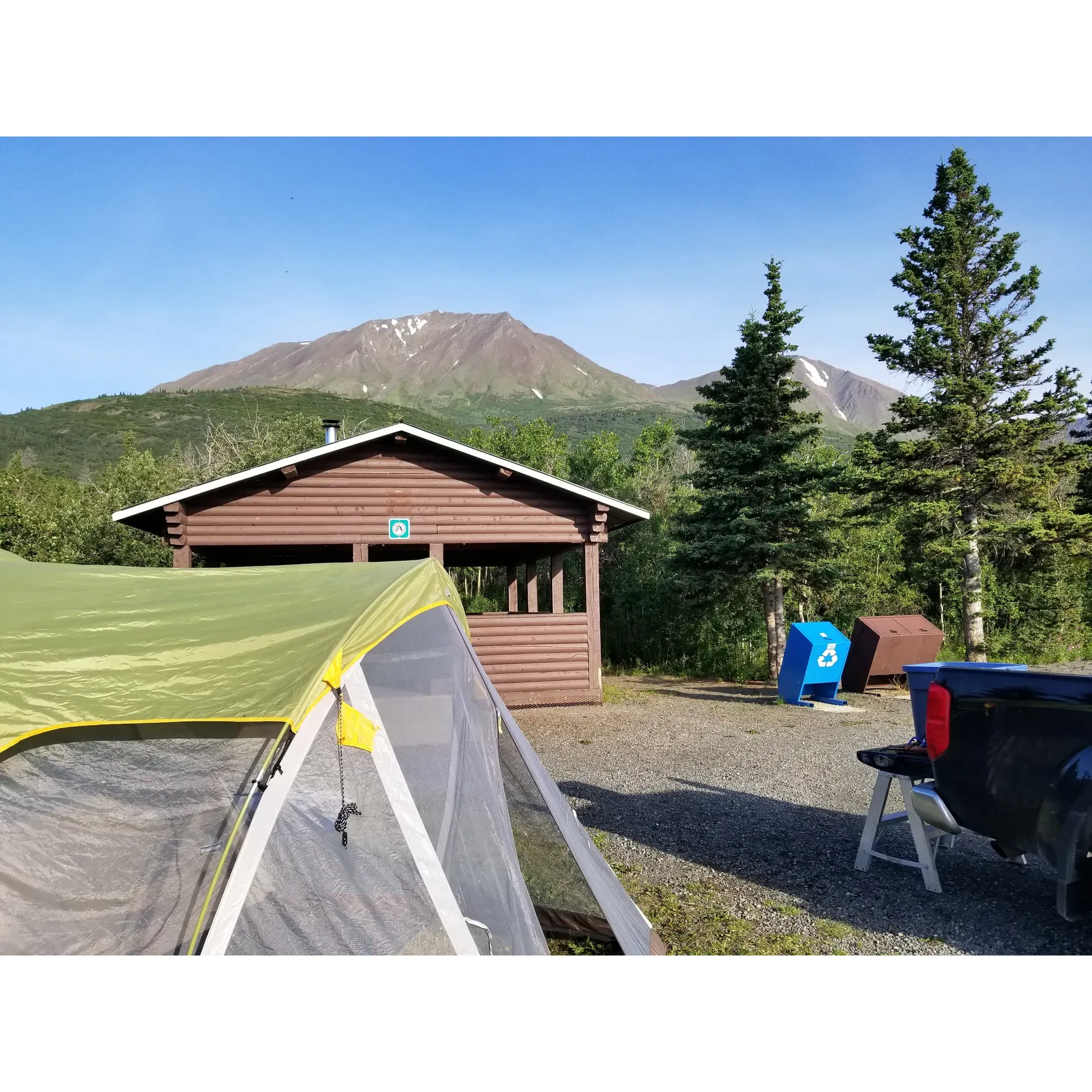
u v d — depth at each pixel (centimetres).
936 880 454
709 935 404
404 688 353
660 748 895
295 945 294
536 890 409
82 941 281
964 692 407
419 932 312
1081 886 360
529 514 1242
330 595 356
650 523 2217
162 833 288
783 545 1469
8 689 302
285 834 303
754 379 1502
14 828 287
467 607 2455
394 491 1198
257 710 300
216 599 352
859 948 384
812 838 559
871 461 1509
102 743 297
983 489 1441
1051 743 371
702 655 1747
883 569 1789
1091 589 1778
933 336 1451
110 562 2280
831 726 1016
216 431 2898
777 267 1478
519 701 1223
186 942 280
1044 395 1429
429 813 336
